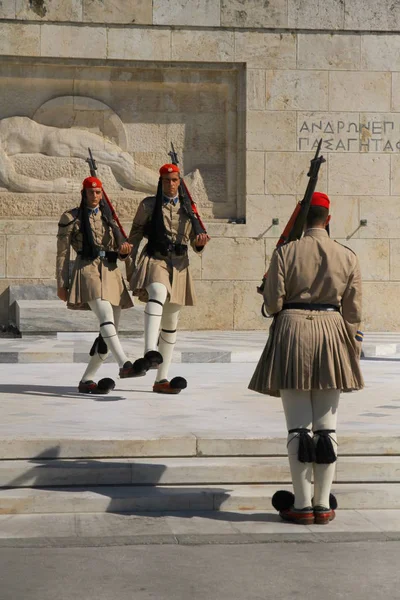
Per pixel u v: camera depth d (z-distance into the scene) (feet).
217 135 95.96
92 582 24.67
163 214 47.37
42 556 27.12
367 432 37.17
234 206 95.96
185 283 48.26
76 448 35.27
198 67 94.12
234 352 69.21
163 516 31.81
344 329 31.27
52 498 32.07
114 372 61.05
